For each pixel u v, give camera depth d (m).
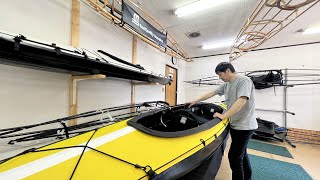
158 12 2.73
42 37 1.65
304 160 2.66
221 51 5.02
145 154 0.86
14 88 1.45
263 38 2.89
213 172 1.27
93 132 1.11
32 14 1.56
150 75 2.71
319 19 2.83
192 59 5.79
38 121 1.63
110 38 2.56
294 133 4.09
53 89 1.77
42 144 1.56
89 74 1.82
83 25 2.08
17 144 1.44
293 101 4.20
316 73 3.98
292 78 4.23
